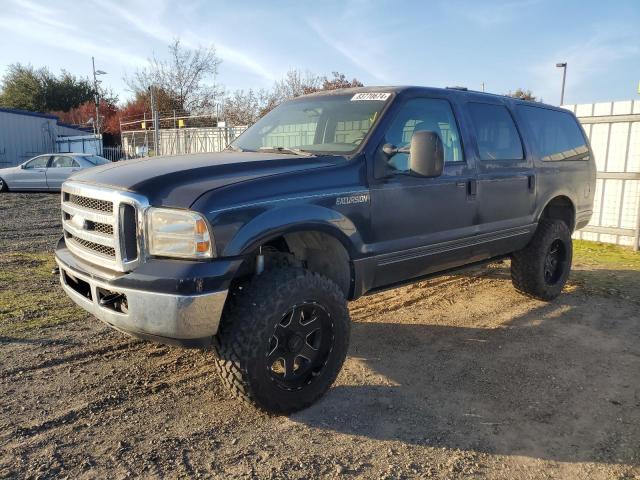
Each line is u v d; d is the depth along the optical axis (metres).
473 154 4.56
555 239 5.62
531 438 3.17
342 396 3.62
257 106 33.38
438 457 2.96
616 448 3.08
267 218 3.10
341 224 3.50
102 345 4.37
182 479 2.71
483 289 6.30
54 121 32.88
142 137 29.56
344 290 3.73
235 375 3.08
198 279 2.82
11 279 6.30
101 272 3.13
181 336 2.87
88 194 3.27
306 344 3.38
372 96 4.20
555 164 5.60
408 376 3.95
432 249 4.22
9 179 17.62
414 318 5.25
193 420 3.27
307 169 3.45
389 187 3.81
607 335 4.86
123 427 3.17
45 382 3.70
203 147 20.80
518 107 5.32
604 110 9.47
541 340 4.72
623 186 9.38
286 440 3.08
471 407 3.51
